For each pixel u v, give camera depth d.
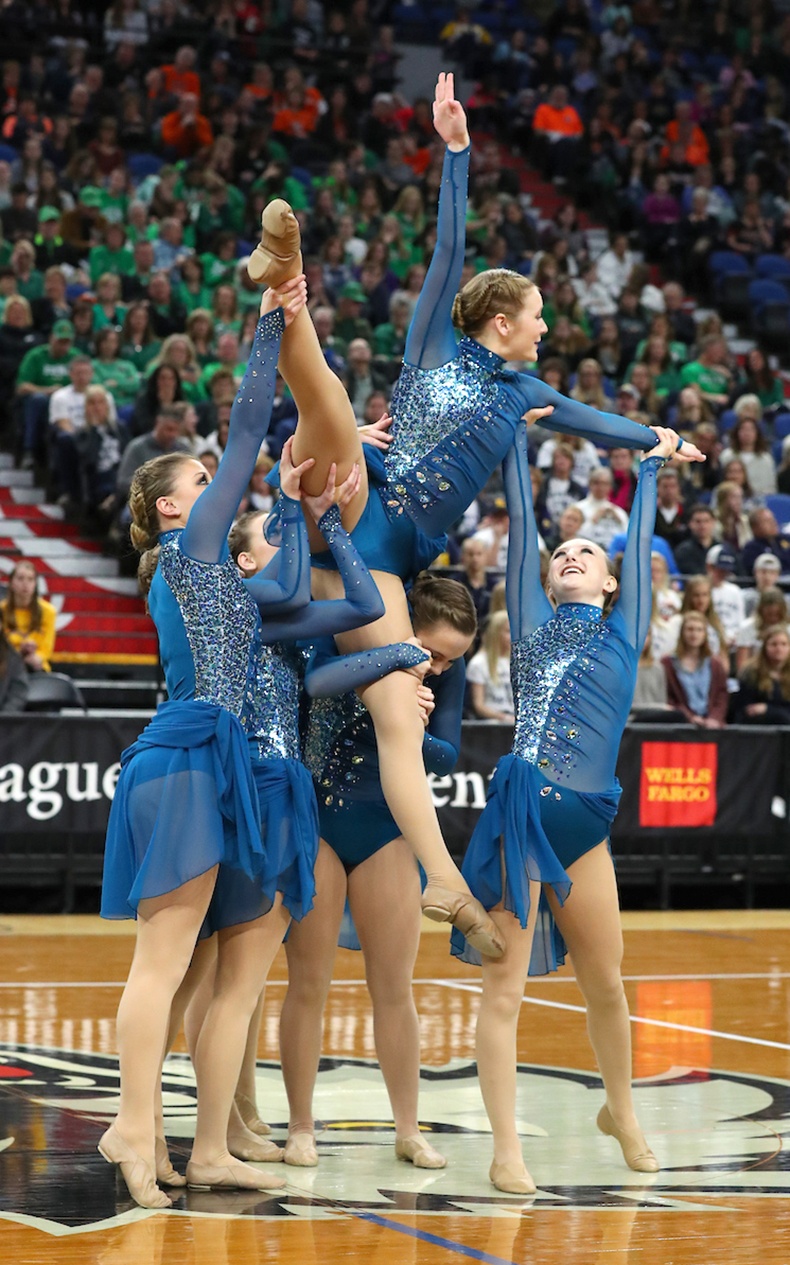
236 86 20.59
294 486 4.46
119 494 13.18
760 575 12.75
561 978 8.22
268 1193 4.20
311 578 4.80
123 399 14.63
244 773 4.20
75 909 10.31
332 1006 7.16
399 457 4.77
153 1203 4.00
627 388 15.63
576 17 23.58
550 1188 4.29
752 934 9.89
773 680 11.44
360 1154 4.68
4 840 10.02
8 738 10.01
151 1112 4.09
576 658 4.66
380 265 17.44
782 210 21.38
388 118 20.98
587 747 4.57
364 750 4.77
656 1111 5.25
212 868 4.16
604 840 4.62
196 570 4.28
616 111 22.44
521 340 4.82
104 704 12.16
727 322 20.06
